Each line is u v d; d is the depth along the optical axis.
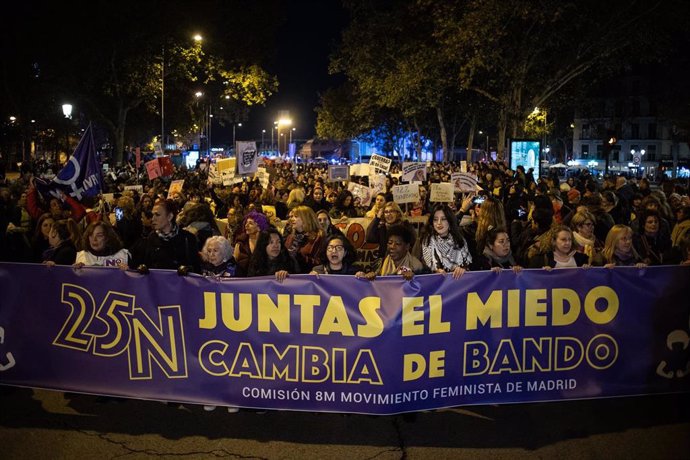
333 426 5.45
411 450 4.98
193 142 94.12
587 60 33.50
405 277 5.22
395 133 74.31
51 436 5.21
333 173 19.39
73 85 38.34
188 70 40.59
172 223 6.50
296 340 5.32
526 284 5.37
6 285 5.58
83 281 5.53
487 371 5.38
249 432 5.32
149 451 4.95
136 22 35.97
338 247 5.92
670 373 5.53
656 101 65.38
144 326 5.48
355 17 37.03
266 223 7.00
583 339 5.45
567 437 5.20
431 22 33.97
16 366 5.62
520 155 28.78
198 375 5.45
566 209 11.30
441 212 6.22
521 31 31.56
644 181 14.40
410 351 5.26
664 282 5.48
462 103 48.88
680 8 29.38
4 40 35.12
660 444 5.06
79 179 8.53
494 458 4.84
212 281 5.38
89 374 5.57
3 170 27.95
